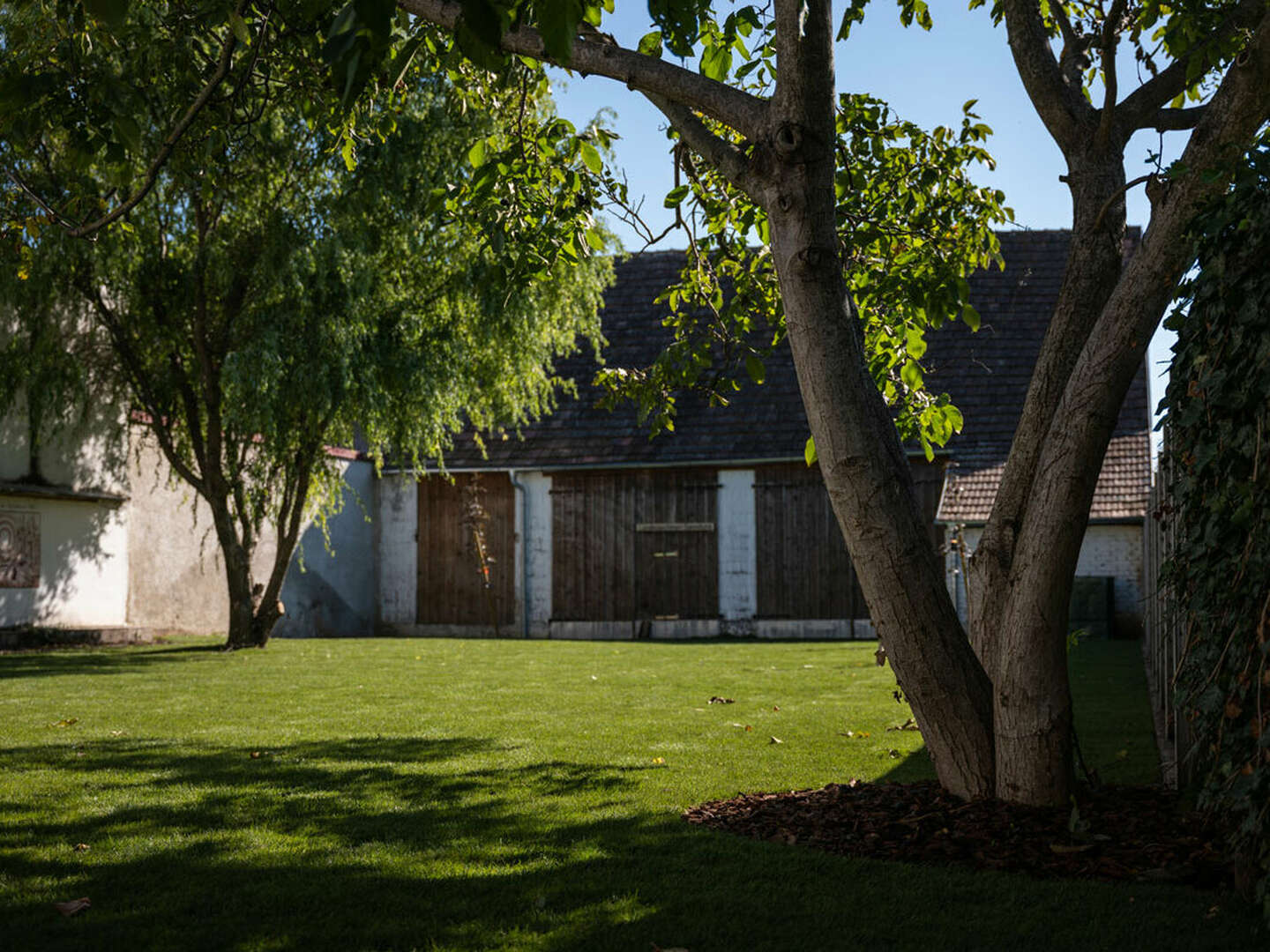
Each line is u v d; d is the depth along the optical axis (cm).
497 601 2236
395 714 804
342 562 2234
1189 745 475
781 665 1295
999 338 2183
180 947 298
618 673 1180
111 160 436
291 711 820
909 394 652
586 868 376
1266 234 309
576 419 2266
